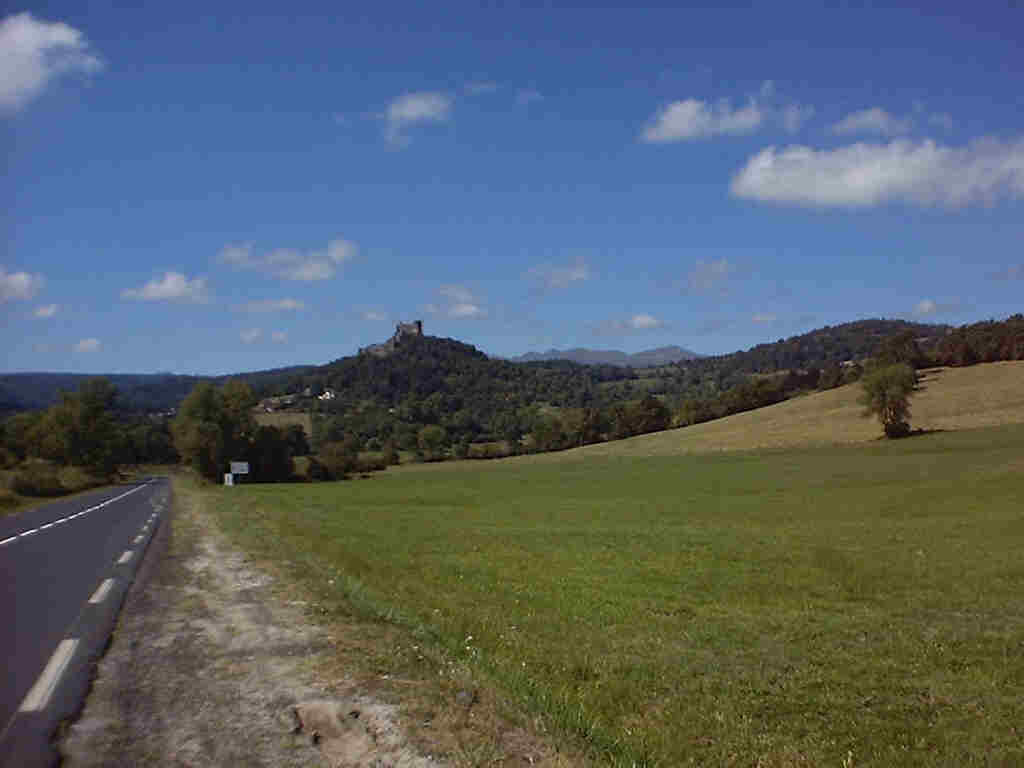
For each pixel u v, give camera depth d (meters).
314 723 7.16
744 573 20.53
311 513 42.53
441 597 15.96
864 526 33.78
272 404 189.50
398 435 156.12
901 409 91.94
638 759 6.88
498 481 87.44
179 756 6.46
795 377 162.50
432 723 7.00
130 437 142.38
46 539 24.78
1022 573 20.31
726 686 10.00
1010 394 104.31
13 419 111.31
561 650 11.63
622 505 50.53
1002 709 9.14
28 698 7.96
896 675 10.62
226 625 11.29
